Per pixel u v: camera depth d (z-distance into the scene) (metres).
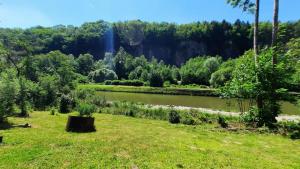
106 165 7.86
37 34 136.12
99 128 13.23
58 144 9.78
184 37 160.38
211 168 8.02
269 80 15.07
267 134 13.38
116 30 161.00
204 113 18.44
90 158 8.38
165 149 9.78
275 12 16.06
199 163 8.40
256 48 16.58
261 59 15.42
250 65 15.63
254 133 13.52
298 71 15.75
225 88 16.75
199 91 61.72
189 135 12.56
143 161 8.34
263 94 15.08
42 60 40.72
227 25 154.25
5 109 15.08
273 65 15.16
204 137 12.30
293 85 15.62
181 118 16.53
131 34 162.00
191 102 41.97
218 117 16.44
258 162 8.86
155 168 7.79
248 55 17.02
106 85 79.81
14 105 16.92
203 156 9.14
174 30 163.75
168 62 159.88
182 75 94.56
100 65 110.12
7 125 13.22
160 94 61.69
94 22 162.25
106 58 116.75
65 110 19.56
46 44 133.12
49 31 146.38
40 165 7.65
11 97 16.28
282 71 15.06
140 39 162.62
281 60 15.74
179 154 9.23
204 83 92.12
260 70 15.14
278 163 8.88
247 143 11.51
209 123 15.96
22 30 113.31
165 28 163.62
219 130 13.96
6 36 45.44
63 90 28.48
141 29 164.38
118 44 159.50
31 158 8.17
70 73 37.56
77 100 22.16
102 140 10.63
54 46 139.12
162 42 162.38
